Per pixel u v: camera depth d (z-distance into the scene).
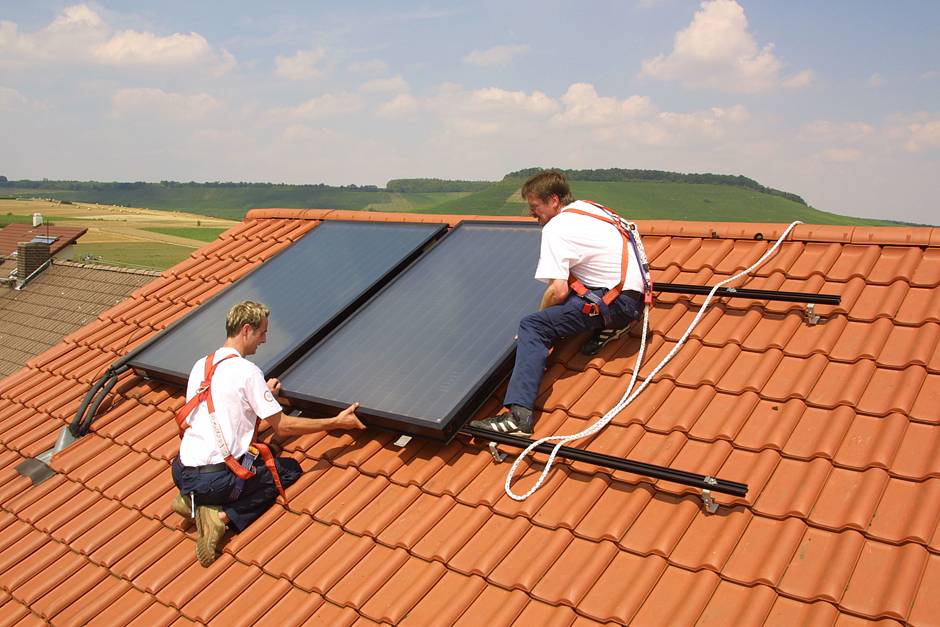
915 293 4.62
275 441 5.32
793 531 3.39
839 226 5.37
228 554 4.54
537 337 4.56
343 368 5.16
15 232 38.47
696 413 4.22
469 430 4.49
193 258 8.72
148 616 4.34
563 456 4.16
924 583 3.01
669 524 3.66
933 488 3.32
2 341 28.44
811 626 2.98
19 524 5.48
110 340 7.59
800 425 3.95
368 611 3.80
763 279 5.19
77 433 6.19
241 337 4.68
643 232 6.29
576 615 3.44
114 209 165.25
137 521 5.17
